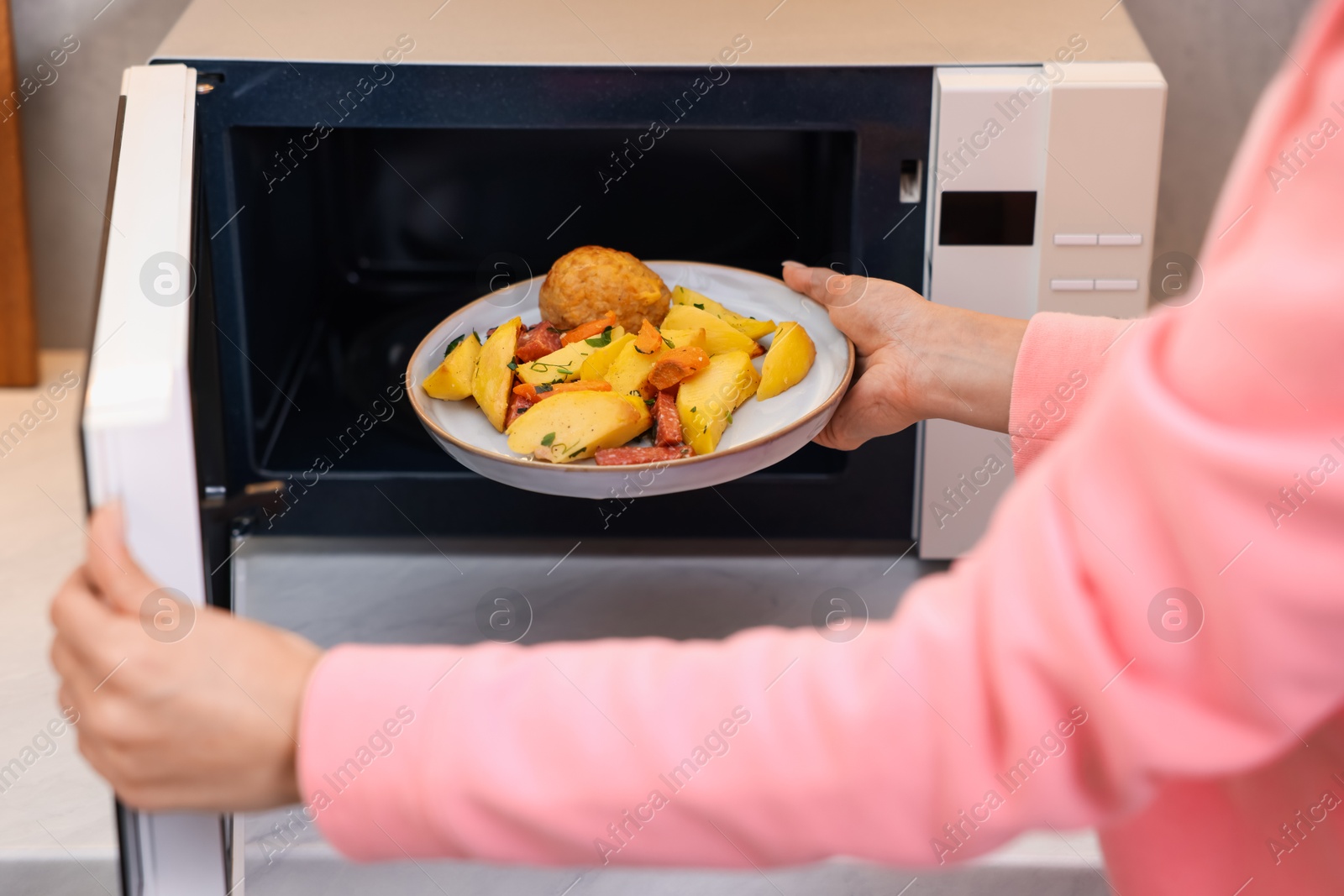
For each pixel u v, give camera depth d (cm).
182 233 40
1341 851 30
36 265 97
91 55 92
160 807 31
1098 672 23
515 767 28
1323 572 21
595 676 29
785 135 85
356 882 55
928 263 69
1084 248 67
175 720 30
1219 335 22
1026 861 54
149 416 32
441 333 68
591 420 58
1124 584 23
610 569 75
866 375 64
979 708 25
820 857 28
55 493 84
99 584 32
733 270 71
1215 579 22
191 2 92
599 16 74
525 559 76
